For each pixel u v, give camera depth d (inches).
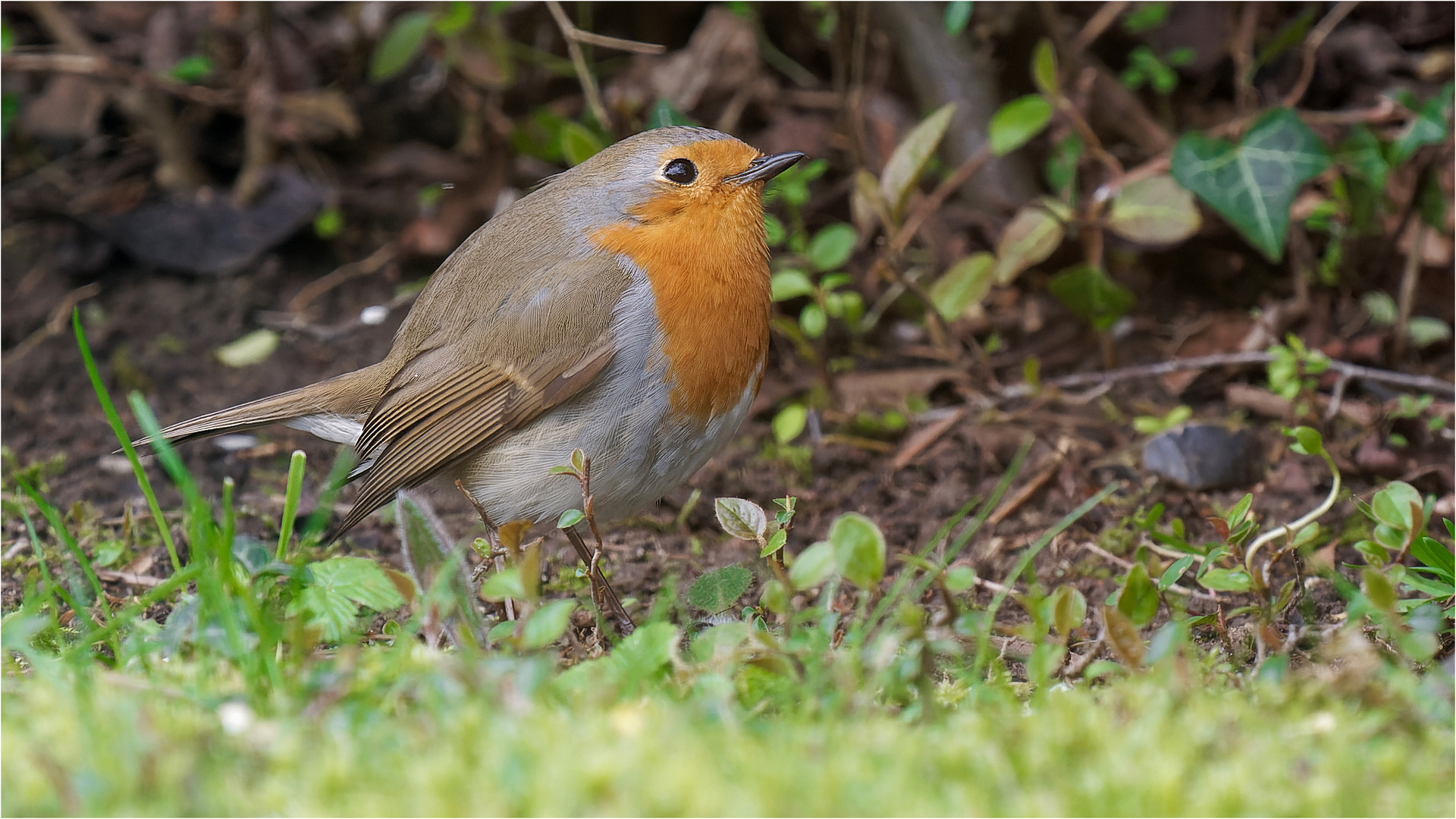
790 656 204.2
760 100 487.8
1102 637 225.1
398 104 525.7
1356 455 365.7
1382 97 394.0
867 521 203.6
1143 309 450.0
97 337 455.8
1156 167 393.7
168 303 476.4
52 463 389.7
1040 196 463.5
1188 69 481.7
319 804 157.9
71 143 534.3
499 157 479.8
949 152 464.1
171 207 500.1
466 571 230.4
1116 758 168.2
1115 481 366.3
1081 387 420.8
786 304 449.7
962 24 374.0
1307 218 418.9
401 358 316.5
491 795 157.0
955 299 388.8
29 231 496.7
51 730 175.6
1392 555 310.2
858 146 439.5
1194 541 335.0
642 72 487.2
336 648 247.9
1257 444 360.2
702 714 184.4
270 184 506.0
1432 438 374.0
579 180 307.4
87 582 308.3
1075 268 397.7
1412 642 202.1
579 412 293.4
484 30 443.5
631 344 288.4
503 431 297.1
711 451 302.4
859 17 435.5
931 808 158.2
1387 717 185.5
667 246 290.7
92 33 540.4
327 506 273.1
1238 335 424.5
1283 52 475.5
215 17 506.3
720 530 353.7
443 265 324.5
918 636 202.1
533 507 301.3
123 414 422.6
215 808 157.1
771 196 400.2
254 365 445.7
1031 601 215.2
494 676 185.9
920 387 416.2
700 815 154.6
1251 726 182.2
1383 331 419.2
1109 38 486.0
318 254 501.0
